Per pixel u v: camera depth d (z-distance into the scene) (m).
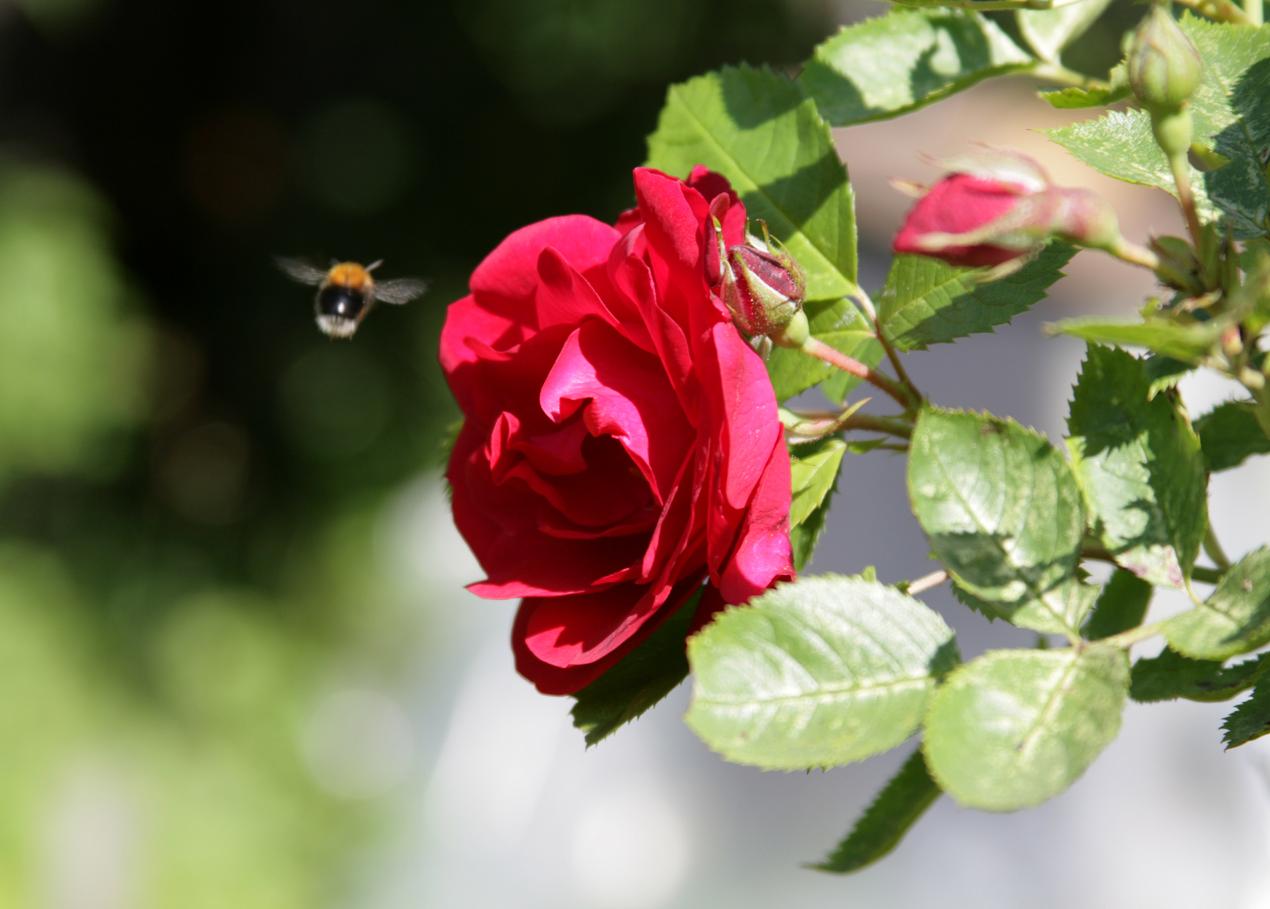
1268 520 1.52
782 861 1.88
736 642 0.78
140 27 5.11
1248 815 1.67
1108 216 0.79
